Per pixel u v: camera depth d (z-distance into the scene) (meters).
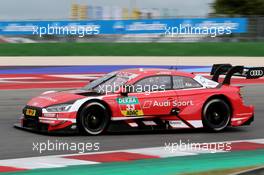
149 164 19.55
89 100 24.98
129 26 77.62
